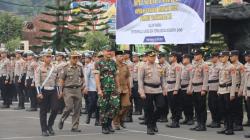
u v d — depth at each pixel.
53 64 16.34
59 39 50.78
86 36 59.91
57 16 50.75
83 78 17.00
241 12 23.14
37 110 24.41
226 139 15.26
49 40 51.78
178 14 21.20
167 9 21.75
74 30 51.59
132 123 19.42
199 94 17.61
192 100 18.22
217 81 17.94
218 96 17.05
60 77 16.39
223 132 16.61
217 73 17.94
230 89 16.45
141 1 23.23
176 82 18.39
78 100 16.81
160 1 22.09
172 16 21.52
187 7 20.77
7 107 25.97
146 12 22.95
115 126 17.47
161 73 16.22
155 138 15.34
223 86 16.67
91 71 18.88
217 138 15.46
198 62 17.91
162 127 18.33
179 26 21.19
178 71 18.47
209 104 18.28
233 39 24.50
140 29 23.41
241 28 23.77
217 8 23.12
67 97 16.67
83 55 22.16
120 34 24.77
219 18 22.88
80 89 16.84
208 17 22.58
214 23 24.08
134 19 23.75
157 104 16.16
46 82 15.85
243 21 23.58
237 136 15.98
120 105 17.30
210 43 34.28
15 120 20.02
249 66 16.20
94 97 18.75
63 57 20.55
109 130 16.61
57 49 50.81
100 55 16.64
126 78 17.41
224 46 34.41
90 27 63.12
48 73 15.90
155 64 16.25
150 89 16.11
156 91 16.12
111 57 16.59
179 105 18.55
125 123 19.41
